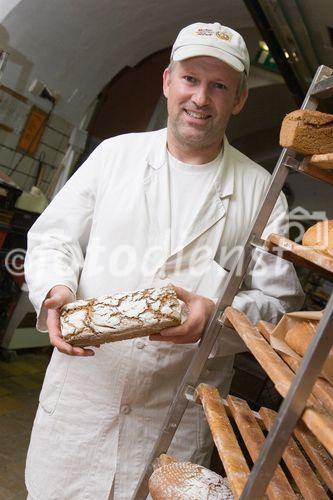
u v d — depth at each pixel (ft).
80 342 5.40
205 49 5.65
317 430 2.72
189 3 18.88
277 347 3.87
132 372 6.07
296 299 6.51
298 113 4.36
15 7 15.53
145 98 21.94
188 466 4.59
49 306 5.78
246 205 6.53
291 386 2.99
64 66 18.40
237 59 5.76
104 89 20.93
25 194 17.11
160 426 6.24
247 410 4.60
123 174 6.54
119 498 6.12
